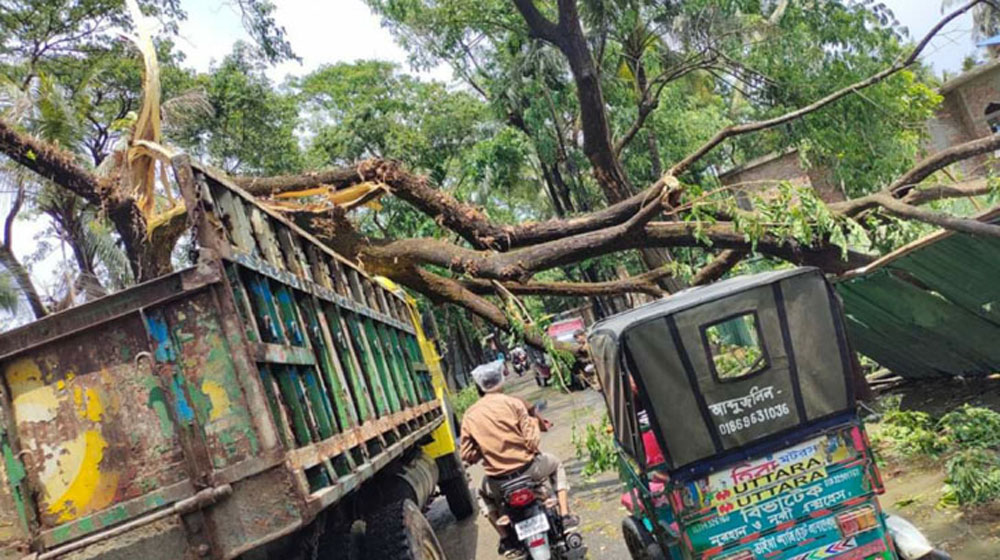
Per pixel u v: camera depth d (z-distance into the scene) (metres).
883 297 8.69
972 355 8.94
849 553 4.11
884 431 7.96
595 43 21.30
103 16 18.50
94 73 17.56
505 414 5.96
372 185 9.27
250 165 22.98
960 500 5.69
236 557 3.41
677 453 4.12
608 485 9.91
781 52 19.34
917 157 24.80
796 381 4.16
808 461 4.15
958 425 7.14
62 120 14.52
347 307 5.95
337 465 4.32
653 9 20.39
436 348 12.17
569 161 26.72
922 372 10.04
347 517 5.34
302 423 3.90
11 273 16.50
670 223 9.45
